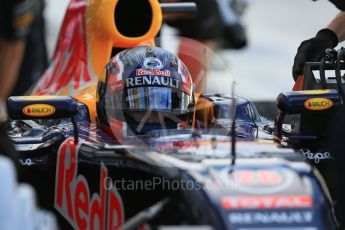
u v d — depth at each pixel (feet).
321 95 60.85
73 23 79.66
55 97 61.11
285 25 147.43
